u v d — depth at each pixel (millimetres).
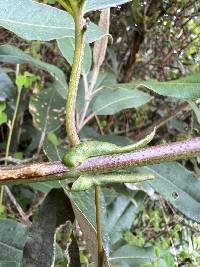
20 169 162
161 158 166
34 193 422
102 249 196
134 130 482
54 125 400
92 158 165
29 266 217
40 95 407
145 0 413
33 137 448
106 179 167
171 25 419
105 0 223
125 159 165
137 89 429
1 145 437
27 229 283
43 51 464
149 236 416
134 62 446
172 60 441
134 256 341
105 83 389
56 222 225
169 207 409
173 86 247
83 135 418
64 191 227
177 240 389
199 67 446
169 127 456
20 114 428
